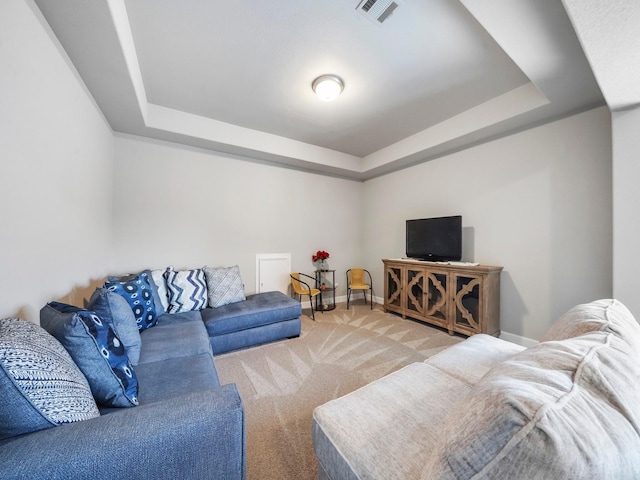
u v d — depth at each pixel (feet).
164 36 5.86
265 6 5.10
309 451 4.39
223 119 9.93
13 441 2.16
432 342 9.04
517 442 1.42
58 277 5.05
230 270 9.88
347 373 6.93
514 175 9.00
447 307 9.87
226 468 2.69
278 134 11.32
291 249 13.30
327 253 13.70
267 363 7.46
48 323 3.40
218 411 2.68
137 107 7.52
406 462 2.54
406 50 6.33
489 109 8.59
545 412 1.47
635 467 1.45
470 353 4.90
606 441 1.44
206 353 5.41
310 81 7.59
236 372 6.95
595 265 7.35
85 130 6.42
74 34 4.83
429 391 3.71
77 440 2.21
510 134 9.08
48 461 2.04
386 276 12.73
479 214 10.02
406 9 5.17
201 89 7.97
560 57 5.59
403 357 7.88
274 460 4.20
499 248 9.43
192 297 8.65
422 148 10.93
